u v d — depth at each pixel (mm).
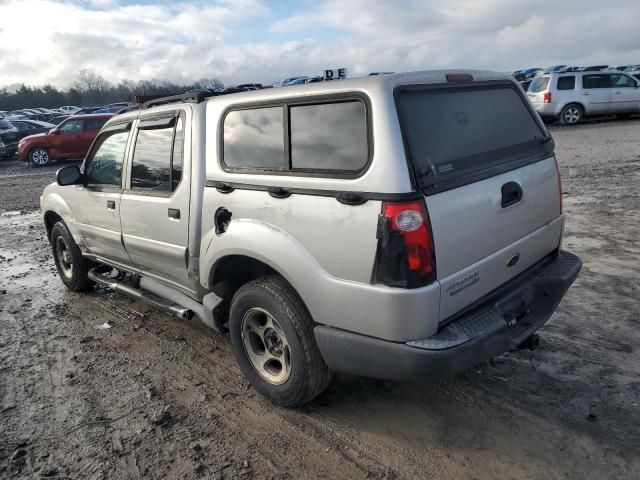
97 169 4758
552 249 3600
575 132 17000
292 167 2953
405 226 2469
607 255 5648
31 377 3896
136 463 2916
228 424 3219
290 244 2926
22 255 7336
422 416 3174
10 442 3139
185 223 3689
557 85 18828
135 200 4152
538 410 3135
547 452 2795
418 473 2713
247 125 3215
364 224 2574
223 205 3346
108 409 3436
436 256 2559
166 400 3510
